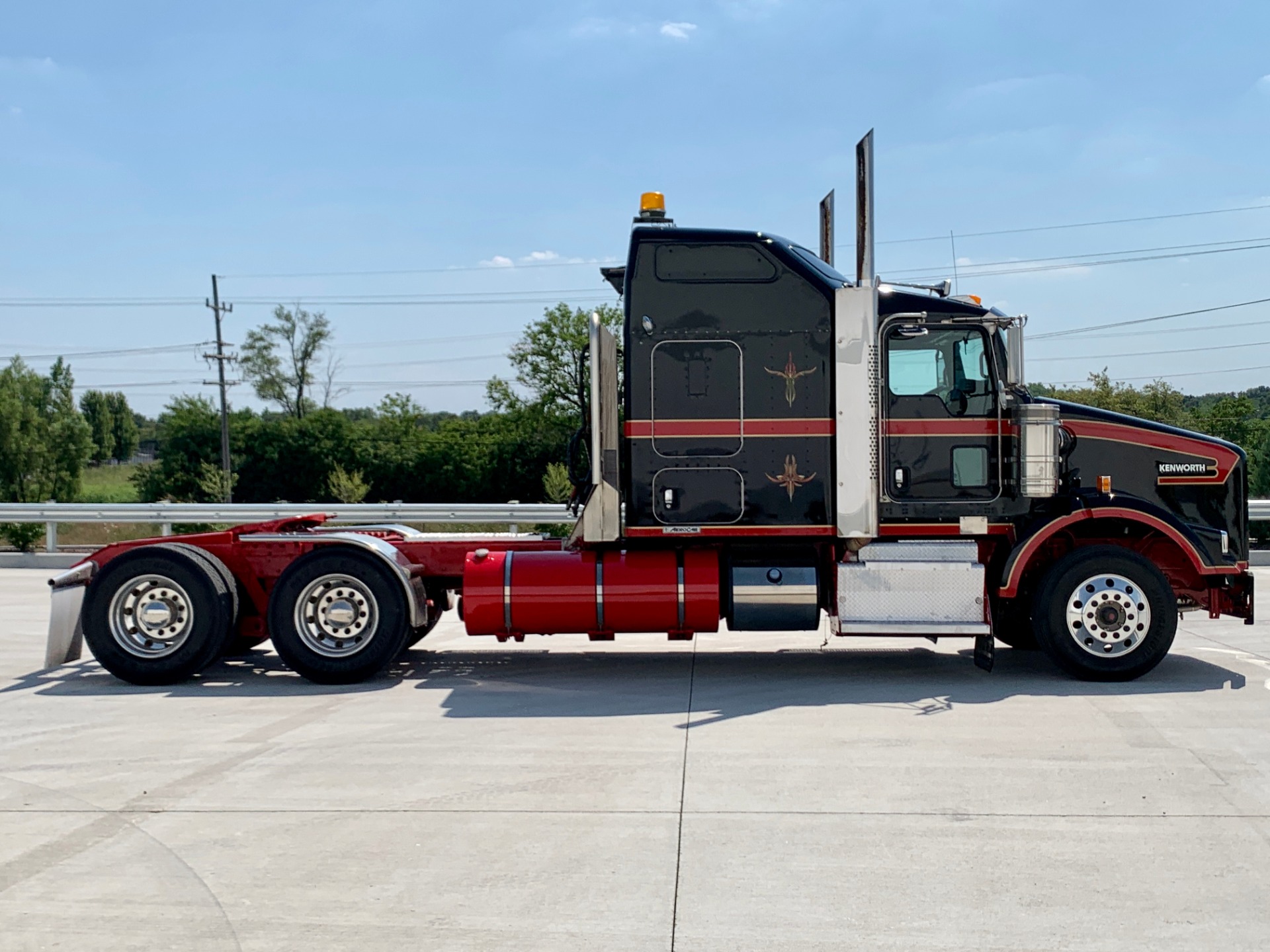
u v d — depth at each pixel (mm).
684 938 3658
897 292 7906
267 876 4242
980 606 7750
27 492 42781
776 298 7836
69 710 7301
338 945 3639
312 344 67250
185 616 8156
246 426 57000
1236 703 7039
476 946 3623
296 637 8031
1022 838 4555
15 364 44500
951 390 7941
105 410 124375
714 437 7871
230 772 5707
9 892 4113
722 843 4535
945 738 6191
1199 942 3594
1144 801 5023
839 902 3926
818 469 7875
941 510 7926
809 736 6289
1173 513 7969
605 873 4230
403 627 8078
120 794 5332
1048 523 7766
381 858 4414
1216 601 8172
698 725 6617
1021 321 7867
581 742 6230
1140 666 7672
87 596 8133
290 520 8969
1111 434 8062
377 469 55719
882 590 7785
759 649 9641
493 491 55000
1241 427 34750
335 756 6000
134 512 17781
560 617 8016
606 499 7910
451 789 5348
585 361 8484
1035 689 7586
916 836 4586
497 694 7695
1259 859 4301
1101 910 3836
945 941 3617
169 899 4035
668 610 7977
